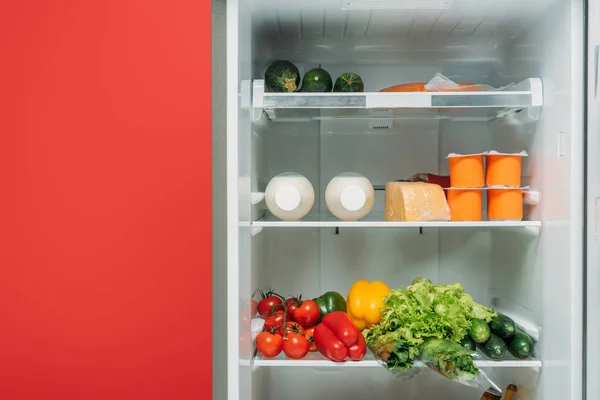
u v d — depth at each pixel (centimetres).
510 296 180
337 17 156
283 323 160
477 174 163
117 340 135
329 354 153
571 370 141
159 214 134
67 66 133
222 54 134
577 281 141
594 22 137
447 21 160
